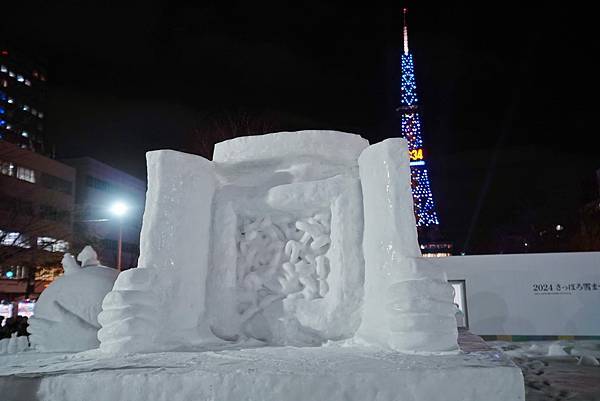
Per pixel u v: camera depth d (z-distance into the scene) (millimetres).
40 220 25453
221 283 4445
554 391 8859
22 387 2820
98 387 2760
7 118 53719
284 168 4723
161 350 3758
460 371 2650
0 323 14172
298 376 2641
